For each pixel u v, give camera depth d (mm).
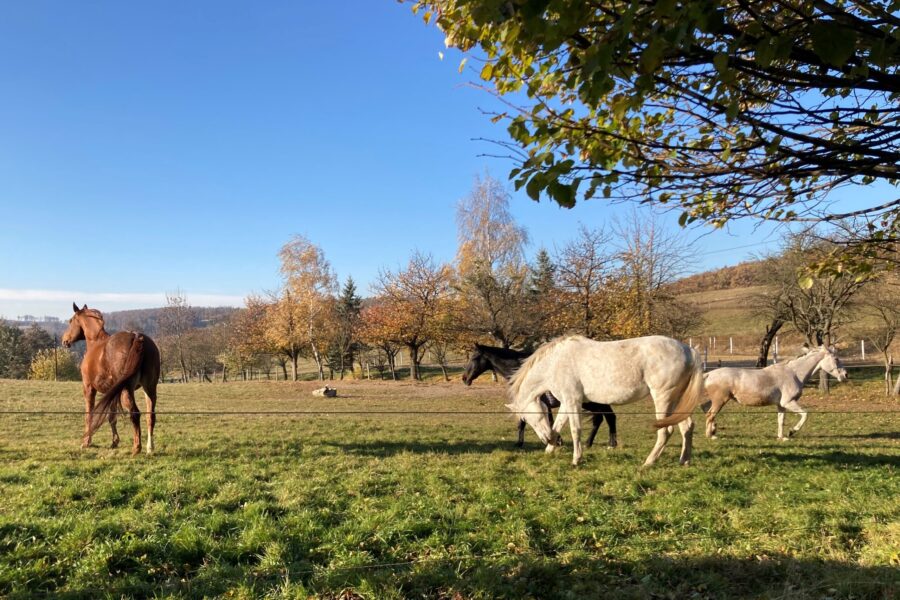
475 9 2469
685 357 8430
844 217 3988
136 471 7934
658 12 2236
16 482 7195
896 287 24094
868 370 31094
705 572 4473
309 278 49375
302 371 75562
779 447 10984
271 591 4180
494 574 4352
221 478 7371
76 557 4750
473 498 6648
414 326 42719
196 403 23719
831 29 2139
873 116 3406
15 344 73500
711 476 7660
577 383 8828
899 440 12516
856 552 4840
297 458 9211
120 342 9359
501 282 37438
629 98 2783
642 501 6465
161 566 4656
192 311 69062
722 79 2600
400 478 7598
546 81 3027
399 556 4840
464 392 30406
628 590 4156
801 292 25750
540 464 8766
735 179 3248
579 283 30297
